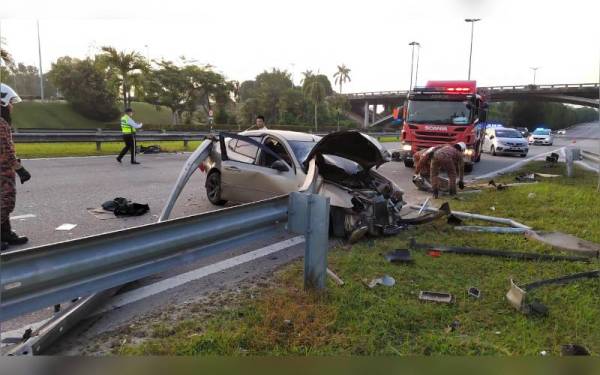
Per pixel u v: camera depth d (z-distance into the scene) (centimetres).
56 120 5700
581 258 505
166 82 5144
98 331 332
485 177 1318
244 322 346
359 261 491
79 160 1452
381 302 382
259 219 386
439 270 469
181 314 362
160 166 1373
